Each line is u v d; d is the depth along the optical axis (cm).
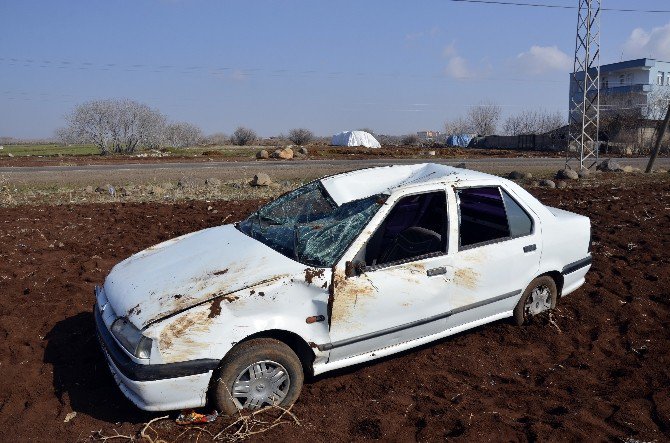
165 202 1373
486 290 494
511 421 389
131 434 375
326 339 412
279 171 2525
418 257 452
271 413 391
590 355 494
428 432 375
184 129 6475
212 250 463
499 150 5091
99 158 3638
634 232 923
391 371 468
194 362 368
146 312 385
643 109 5081
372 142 6025
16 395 427
